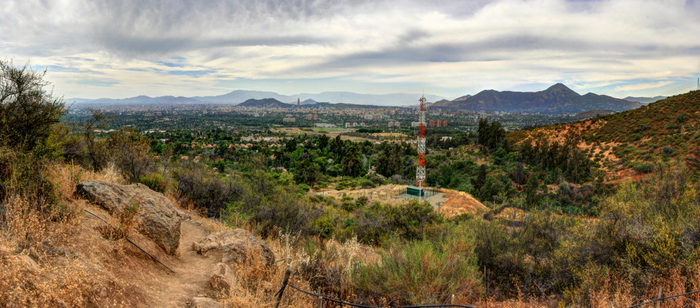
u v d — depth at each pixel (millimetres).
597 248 6805
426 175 63406
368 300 4957
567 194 38625
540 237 8922
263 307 3959
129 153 11781
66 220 3838
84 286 2871
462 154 76938
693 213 6281
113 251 3977
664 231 5789
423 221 13164
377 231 12758
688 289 4953
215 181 12523
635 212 7184
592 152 50406
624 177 38219
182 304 3701
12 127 4918
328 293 5172
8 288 2438
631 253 5883
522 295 6793
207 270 4988
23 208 3430
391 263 5332
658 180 9039
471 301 5594
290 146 89625
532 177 44312
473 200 40438
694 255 5168
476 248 8180
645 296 5184
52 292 2578
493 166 60438
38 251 3150
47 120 5379
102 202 5016
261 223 10383
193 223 8492
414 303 4535
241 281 4609
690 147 37375
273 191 15359
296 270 5441
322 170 66125
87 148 10602
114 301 3107
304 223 11164
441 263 5484
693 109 48625
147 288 3803
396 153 73875
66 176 5336
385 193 46781
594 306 4961
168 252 5090
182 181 11938
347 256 5949
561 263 7211
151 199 5613
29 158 4312
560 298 6688
